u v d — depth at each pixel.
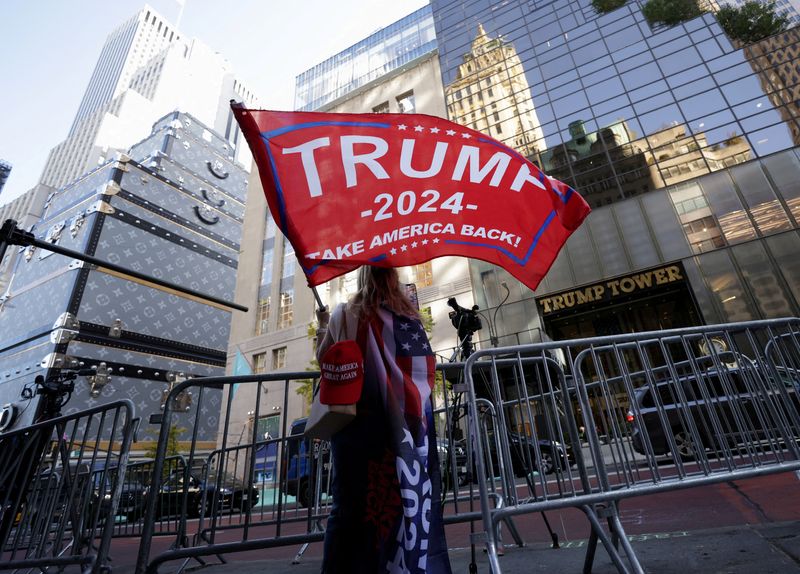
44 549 2.96
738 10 19.66
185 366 31.12
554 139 21.22
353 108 31.06
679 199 17.17
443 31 28.78
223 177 40.50
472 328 2.85
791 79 17.28
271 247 31.53
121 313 28.50
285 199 1.78
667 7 21.31
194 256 34.88
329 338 1.61
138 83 100.56
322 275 1.79
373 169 1.93
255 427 2.80
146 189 32.66
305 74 40.56
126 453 2.76
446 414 2.64
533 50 24.20
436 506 1.44
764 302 14.52
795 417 2.88
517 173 2.15
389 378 1.51
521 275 2.15
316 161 1.86
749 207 15.86
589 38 22.77
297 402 23.56
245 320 29.42
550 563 2.47
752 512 3.12
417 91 28.02
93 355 26.41
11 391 26.00
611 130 20.02
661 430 5.94
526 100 23.06
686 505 3.71
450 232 2.02
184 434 27.39
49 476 3.18
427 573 1.28
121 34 122.00
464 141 2.09
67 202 32.25
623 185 18.58
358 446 1.43
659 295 16.95
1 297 31.72
